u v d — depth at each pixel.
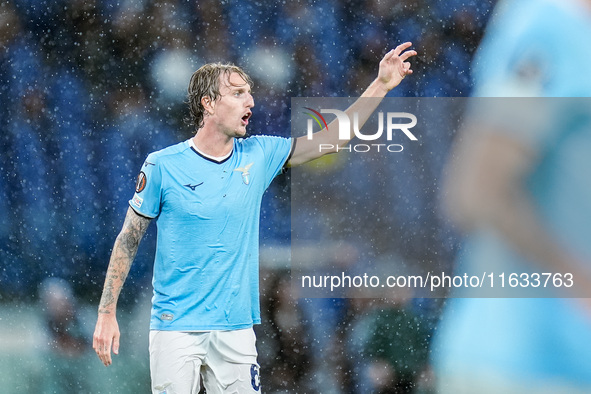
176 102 23.14
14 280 22.58
